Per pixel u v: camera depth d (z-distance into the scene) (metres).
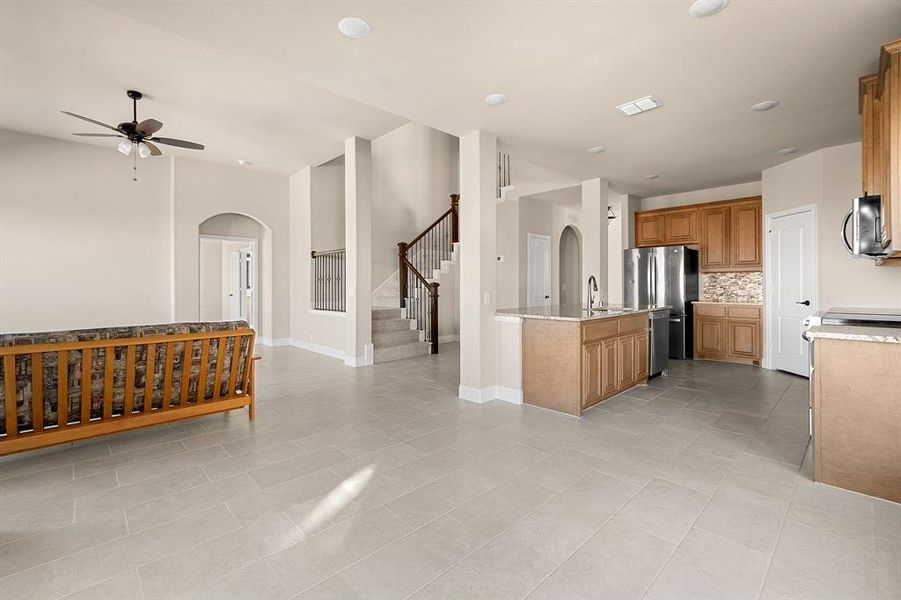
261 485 2.43
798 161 5.00
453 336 8.14
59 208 5.55
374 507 2.19
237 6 2.18
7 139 5.20
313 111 4.69
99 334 2.76
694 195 6.76
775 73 2.93
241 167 7.08
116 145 5.75
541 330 3.88
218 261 9.94
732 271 6.22
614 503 2.22
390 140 8.13
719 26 2.39
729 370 5.50
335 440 3.11
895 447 2.24
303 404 4.02
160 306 6.33
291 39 2.50
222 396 3.47
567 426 3.39
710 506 2.19
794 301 5.16
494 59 2.73
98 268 5.84
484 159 4.04
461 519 2.07
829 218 4.63
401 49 2.61
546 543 1.88
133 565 1.74
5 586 1.61
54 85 4.02
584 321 3.65
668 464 2.68
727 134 4.15
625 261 6.87
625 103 3.41
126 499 2.27
